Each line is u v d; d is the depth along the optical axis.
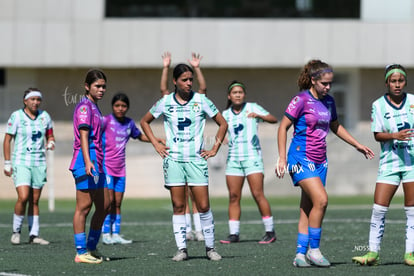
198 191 29.75
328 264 27.45
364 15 103.06
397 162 28.12
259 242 37.41
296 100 27.39
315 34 102.06
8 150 38.50
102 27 100.75
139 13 104.44
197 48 101.19
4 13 100.50
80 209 29.08
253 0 105.19
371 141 86.06
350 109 107.50
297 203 75.81
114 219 37.72
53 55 100.62
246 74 106.88
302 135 27.48
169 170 29.67
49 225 48.38
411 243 28.25
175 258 29.75
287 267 27.55
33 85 104.81
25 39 100.50
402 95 28.45
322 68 27.30
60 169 84.19
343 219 51.31
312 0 105.75
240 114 38.53
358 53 102.25
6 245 36.62
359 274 25.56
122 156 38.56
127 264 28.69
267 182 85.31
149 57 100.81
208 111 29.56
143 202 78.00
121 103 38.62
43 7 100.56
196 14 105.06
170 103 29.48
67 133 104.19
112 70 104.38
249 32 101.56
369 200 78.62
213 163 83.62
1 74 104.75
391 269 26.89
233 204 37.97
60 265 28.48
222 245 36.19
